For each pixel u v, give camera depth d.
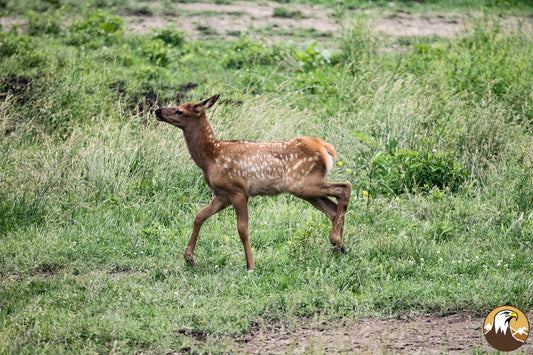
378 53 58.75
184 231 30.66
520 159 36.25
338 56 56.72
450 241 29.61
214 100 27.19
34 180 32.50
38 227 30.66
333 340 21.70
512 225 29.75
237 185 27.09
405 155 35.44
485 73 47.62
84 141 36.47
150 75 52.03
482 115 39.06
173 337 21.78
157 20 66.88
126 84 49.16
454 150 37.16
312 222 29.88
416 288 24.69
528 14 73.94
